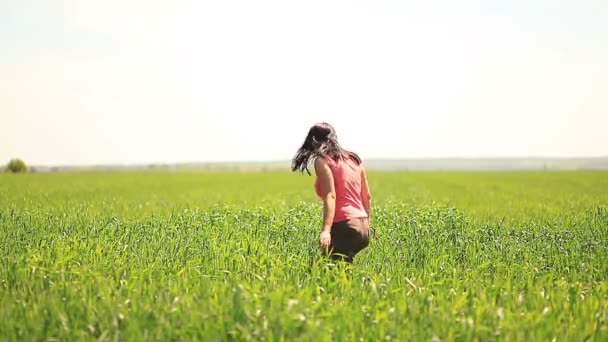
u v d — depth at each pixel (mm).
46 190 36906
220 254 10758
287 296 7242
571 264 10969
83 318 6934
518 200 29703
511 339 6500
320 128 9055
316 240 12867
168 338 6359
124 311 6867
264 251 11125
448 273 9711
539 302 7758
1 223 14945
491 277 9719
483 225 15508
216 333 6355
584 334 6840
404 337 6484
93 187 43594
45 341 6438
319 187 9016
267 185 53281
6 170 98688
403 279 8805
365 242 9047
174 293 7629
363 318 6965
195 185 52000
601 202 27453
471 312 7055
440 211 16766
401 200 27375
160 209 22953
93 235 13180
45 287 8086
